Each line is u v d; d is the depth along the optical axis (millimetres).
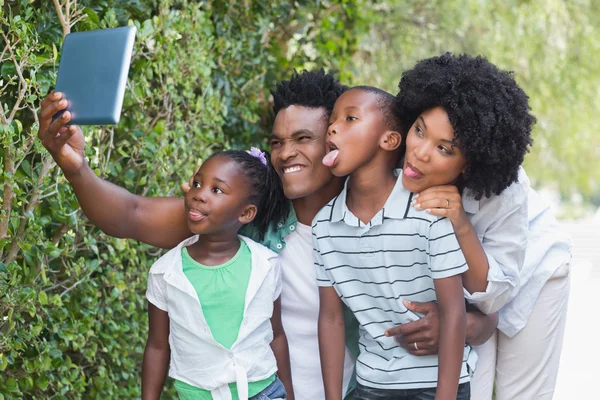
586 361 5055
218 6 3785
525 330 2812
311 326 2469
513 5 6883
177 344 2229
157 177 3104
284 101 2377
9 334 2352
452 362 2143
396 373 2256
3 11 2318
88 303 2738
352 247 2246
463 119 2078
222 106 3615
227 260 2264
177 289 2209
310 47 4641
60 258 2740
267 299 2264
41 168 2465
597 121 8031
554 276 2799
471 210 2369
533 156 8500
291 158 2312
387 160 2229
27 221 2418
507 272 2420
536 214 2873
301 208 2428
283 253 2436
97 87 1884
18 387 2475
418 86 2131
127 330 3008
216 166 2244
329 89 2393
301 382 2477
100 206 2188
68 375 2664
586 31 7207
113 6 2912
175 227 2314
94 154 2684
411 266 2203
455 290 2152
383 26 6156
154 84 3287
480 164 2172
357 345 2482
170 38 3125
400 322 2270
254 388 2227
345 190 2295
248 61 3984
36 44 2365
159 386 2316
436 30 6480
